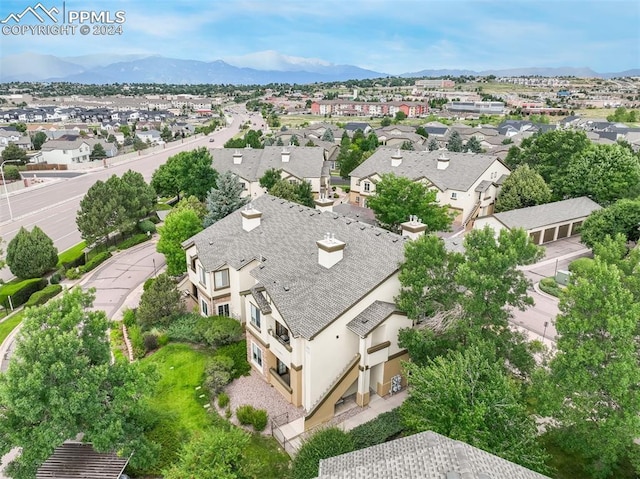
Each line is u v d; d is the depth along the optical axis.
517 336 24.95
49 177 106.62
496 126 180.00
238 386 28.72
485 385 19.89
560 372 21.23
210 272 34.38
